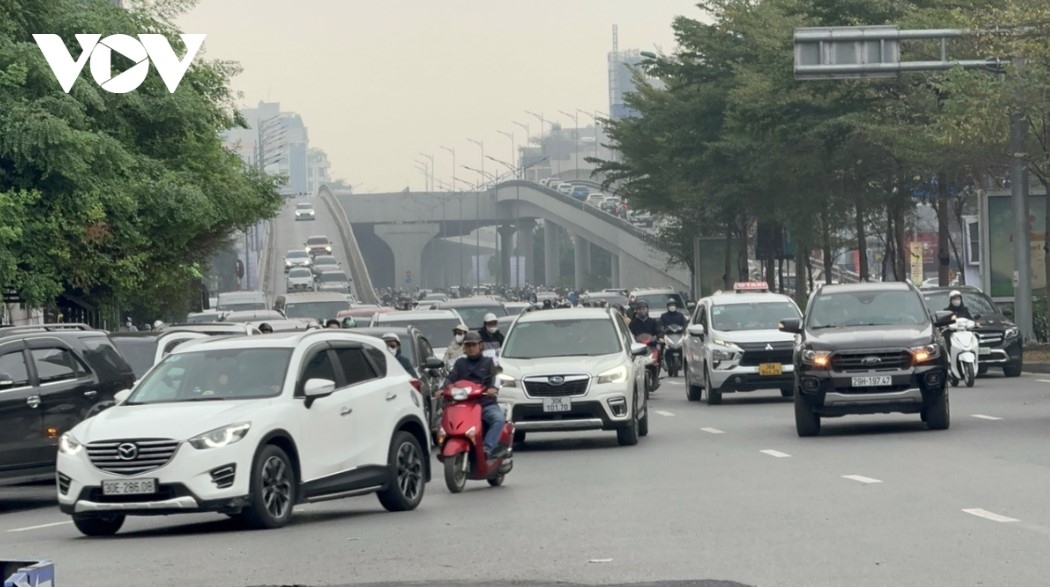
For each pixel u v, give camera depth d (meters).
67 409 35.56
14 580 12.10
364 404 28.61
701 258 134.25
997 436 38.41
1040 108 66.25
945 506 24.94
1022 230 72.31
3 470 34.12
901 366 40.16
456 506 29.22
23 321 74.88
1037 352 72.56
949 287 68.19
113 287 58.94
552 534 23.70
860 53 62.47
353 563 21.41
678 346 78.38
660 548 21.55
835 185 100.31
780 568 19.23
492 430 32.34
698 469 33.91
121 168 56.22
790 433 42.88
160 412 26.47
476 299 75.19
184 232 60.53
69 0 58.16
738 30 110.75
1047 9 64.81
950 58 76.00
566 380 40.78
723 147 105.12
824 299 43.22
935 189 95.94
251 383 27.42
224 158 71.56
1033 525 22.33
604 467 35.81
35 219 53.34
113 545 25.28
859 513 24.52
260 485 26.02
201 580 20.38
